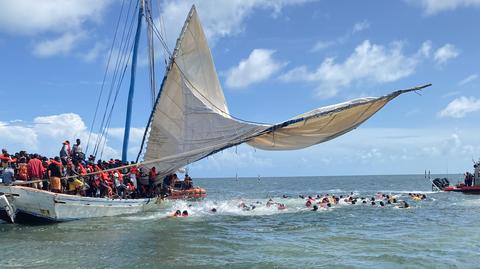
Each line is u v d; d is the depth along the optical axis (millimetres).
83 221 22688
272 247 16844
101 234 19250
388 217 26828
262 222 24141
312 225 22922
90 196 24766
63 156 23859
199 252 15867
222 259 14805
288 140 24547
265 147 25625
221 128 27141
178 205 32188
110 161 27859
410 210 31297
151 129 29844
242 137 25594
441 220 25312
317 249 16453
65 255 15227
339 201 39500
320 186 95125
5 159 20859
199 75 29875
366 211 30438
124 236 18828
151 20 33500
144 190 29016
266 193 63094
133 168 28594
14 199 20297
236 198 47781
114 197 25906
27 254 15344
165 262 14422
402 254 15641
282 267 13836
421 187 82875
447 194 50875
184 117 28875
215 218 25703
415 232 20547
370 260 14758
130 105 33938
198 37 29828
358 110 22828
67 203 21828
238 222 24016
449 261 14625
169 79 29281
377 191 67125
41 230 20031
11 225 21375
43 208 21031
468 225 22953
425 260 14758
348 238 18906
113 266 13891
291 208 32750
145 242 17562
